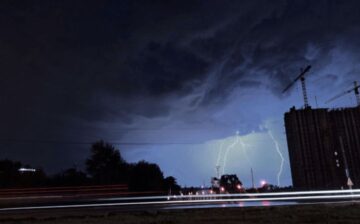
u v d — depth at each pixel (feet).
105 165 237.86
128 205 104.78
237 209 68.23
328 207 66.64
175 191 315.99
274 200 119.65
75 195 169.99
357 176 253.85
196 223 48.34
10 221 57.21
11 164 242.58
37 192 177.58
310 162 264.72
